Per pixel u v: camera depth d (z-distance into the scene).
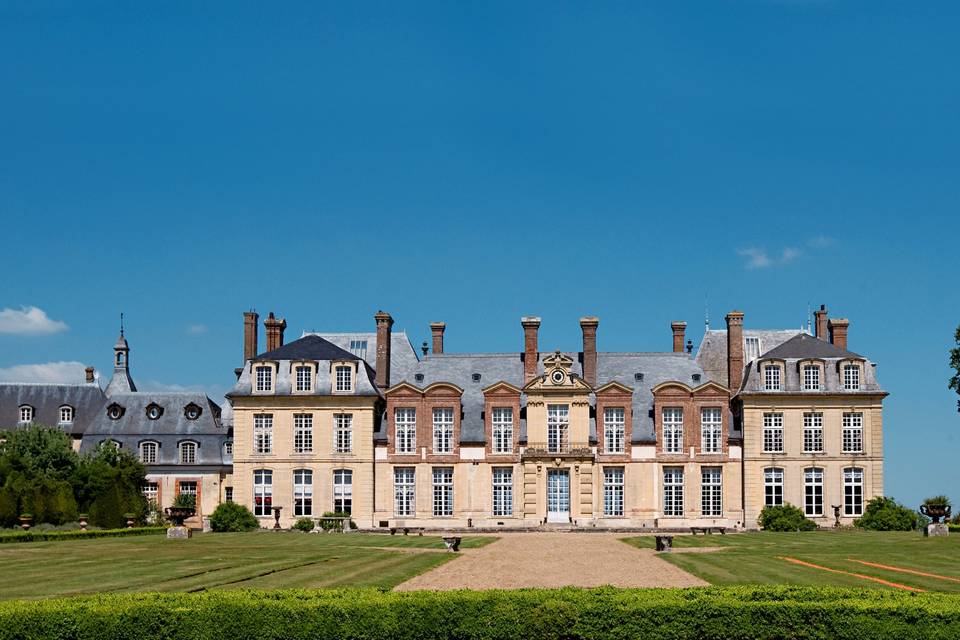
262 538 70.38
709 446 90.50
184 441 101.94
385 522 89.56
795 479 89.50
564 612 29.53
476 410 93.19
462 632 29.59
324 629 29.25
